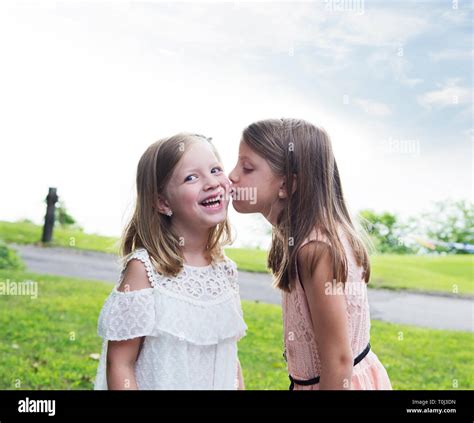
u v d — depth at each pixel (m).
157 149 1.52
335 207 1.60
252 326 3.64
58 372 3.10
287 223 1.56
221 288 1.55
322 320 1.48
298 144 1.56
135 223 1.57
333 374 1.48
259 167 1.57
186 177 1.48
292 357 1.61
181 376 1.44
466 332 3.73
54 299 4.14
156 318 1.44
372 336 3.71
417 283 4.42
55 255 4.94
